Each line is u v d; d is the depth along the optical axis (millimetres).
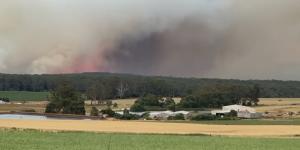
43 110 158125
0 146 39594
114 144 44875
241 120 128250
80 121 98875
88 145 42500
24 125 78375
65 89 157000
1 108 156750
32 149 37781
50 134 56781
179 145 45938
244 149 43844
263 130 81812
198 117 137750
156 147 43000
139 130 74938
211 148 43688
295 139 58594
